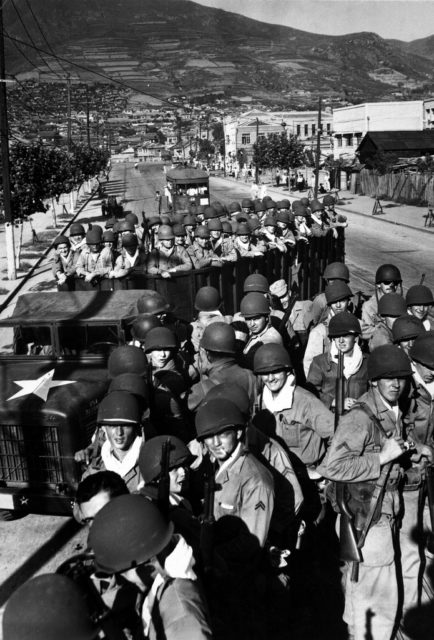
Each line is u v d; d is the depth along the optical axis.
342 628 4.62
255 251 11.89
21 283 21.45
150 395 5.64
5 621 2.40
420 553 4.76
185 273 10.49
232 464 4.13
